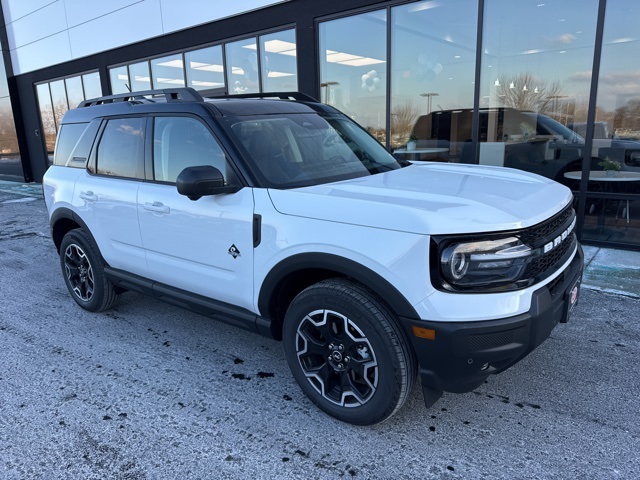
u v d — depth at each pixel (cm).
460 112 710
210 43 970
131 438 267
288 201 266
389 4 716
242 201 285
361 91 786
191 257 320
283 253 264
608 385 302
